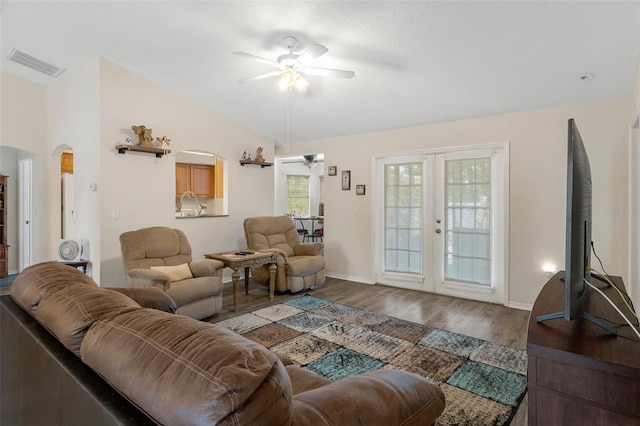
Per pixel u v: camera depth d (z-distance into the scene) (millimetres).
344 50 3195
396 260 5227
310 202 10391
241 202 5633
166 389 756
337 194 5785
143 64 4008
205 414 681
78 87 4363
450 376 2527
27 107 5059
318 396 1041
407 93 3977
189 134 4840
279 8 2764
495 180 4352
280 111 4969
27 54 4078
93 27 3336
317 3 2658
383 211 5316
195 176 7559
